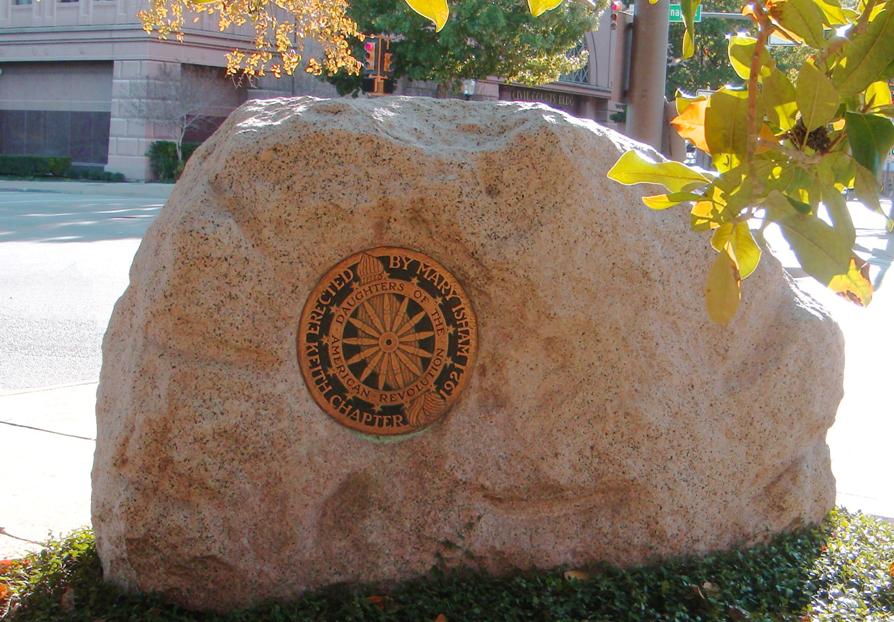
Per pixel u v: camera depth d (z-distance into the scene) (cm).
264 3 1267
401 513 470
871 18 292
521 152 465
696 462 492
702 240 497
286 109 473
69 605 453
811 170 264
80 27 3775
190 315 438
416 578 472
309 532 459
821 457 542
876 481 698
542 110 481
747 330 509
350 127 454
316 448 457
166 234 448
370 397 466
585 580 475
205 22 3681
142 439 437
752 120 257
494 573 480
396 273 464
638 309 481
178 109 3669
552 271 468
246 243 443
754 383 504
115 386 470
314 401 459
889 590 486
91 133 3931
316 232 451
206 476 440
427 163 459
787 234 249
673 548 493
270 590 456
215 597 452
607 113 4894
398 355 467
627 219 479
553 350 475
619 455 480
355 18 3123
